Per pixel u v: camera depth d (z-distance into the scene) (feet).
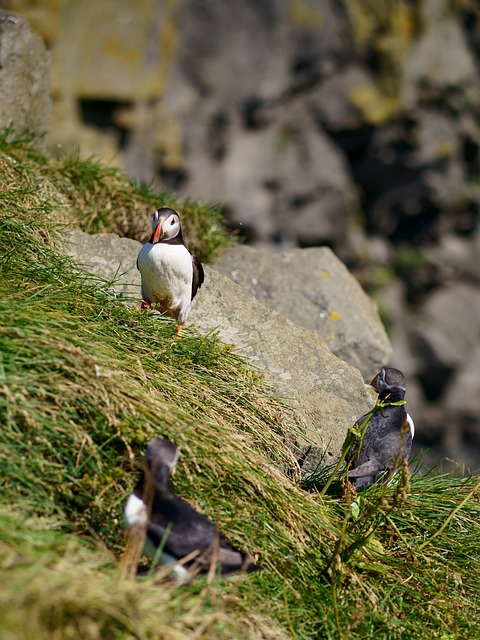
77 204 32.58
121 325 24.39
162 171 66.59
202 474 20.75
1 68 34.24
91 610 15.03
